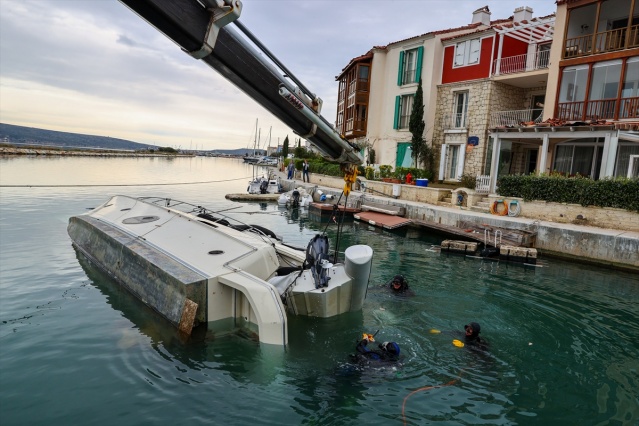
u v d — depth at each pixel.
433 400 4.75
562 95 20.39
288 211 22.73
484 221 16.08
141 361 5.39
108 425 4.11
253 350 5.74
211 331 6.26
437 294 8.85
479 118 24.64
